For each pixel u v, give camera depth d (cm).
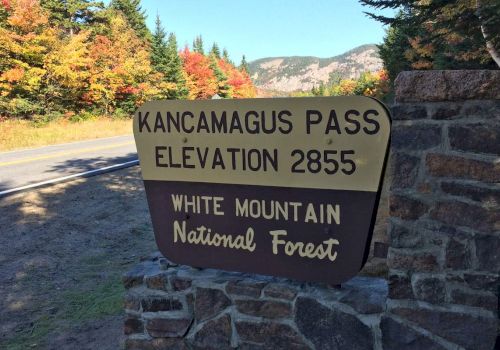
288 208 325
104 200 941
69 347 424
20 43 2714
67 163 1387
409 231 284
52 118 2902
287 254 329
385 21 830
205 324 353
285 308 326
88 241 724
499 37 601
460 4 662
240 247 345
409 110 278
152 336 370
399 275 289
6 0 2677
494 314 270
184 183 360
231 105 333
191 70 5175
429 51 970
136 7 5206
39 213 838
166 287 363
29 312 498
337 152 305
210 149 346
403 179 283
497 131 260
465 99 265
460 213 271
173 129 357
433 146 275
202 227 358
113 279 584
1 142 1964
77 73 2959
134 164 1360
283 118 318
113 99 3584
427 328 285
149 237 752
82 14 3856
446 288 279
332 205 311
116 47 3581
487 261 268
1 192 977
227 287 342
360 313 302
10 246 685
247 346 340
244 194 339
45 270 612
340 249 311
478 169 265
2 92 2631
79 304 514
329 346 313
